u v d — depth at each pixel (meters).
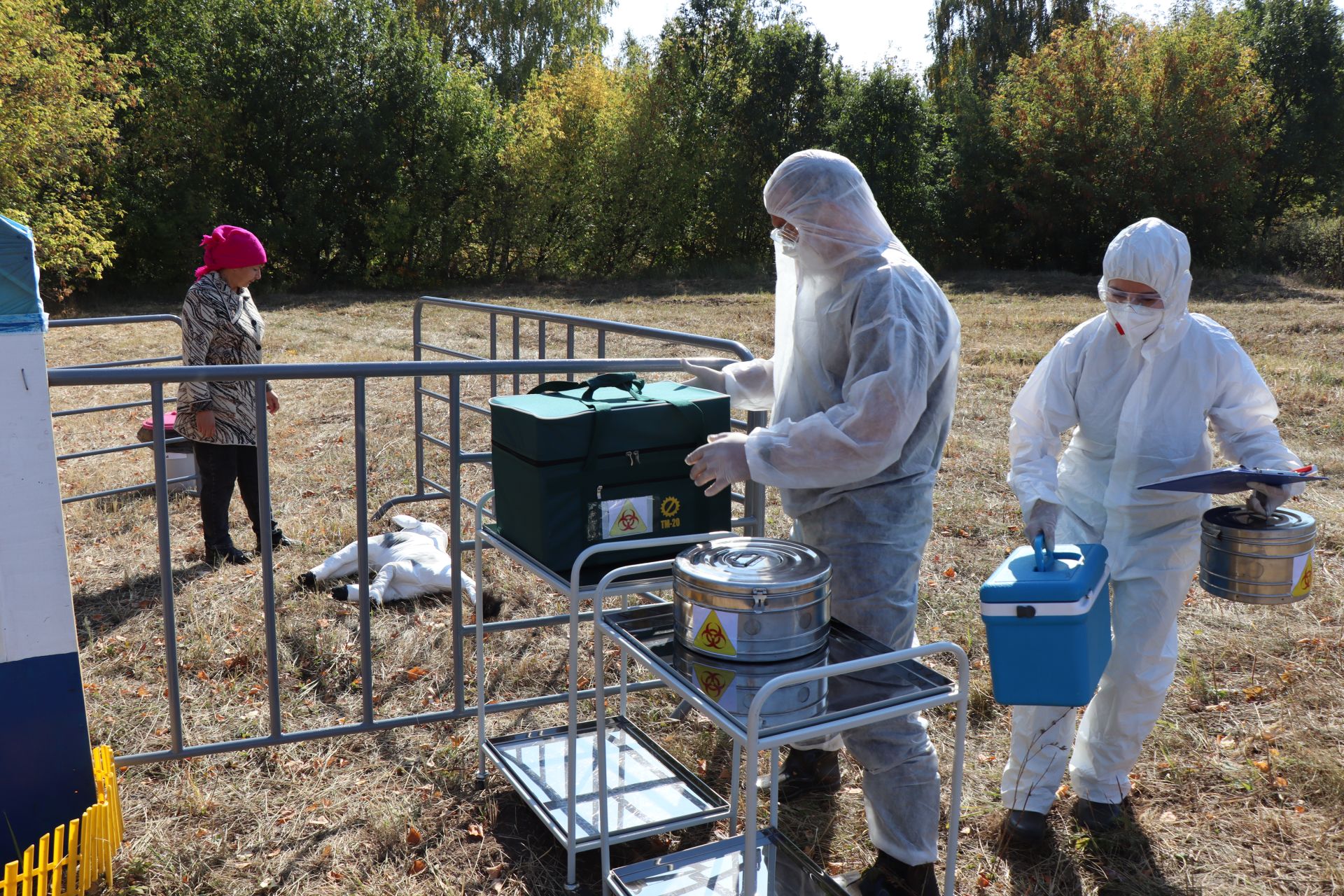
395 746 3.48
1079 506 2.95
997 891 2.82
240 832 2.97
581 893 2.72
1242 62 24.88
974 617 4.66
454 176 25.20
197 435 5.06
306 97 23.81
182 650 4.15
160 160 23.61
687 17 27.89
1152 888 2.81
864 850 2.95
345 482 6.88
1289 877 2.84
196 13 23.70
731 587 2.10
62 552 2.49
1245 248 25.19
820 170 2.43
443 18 38.84
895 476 2.51
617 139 26.58
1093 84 25.36
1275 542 2.54
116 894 2.67
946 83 34.88
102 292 23.06
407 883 2.77
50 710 2.53
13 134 18.28
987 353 12.40
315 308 19.17
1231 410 2.76
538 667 4.11
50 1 19.05
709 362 3.39
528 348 13.25
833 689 2.18
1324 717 3.69
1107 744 3.03
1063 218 26.08
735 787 2.91
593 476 2.62
